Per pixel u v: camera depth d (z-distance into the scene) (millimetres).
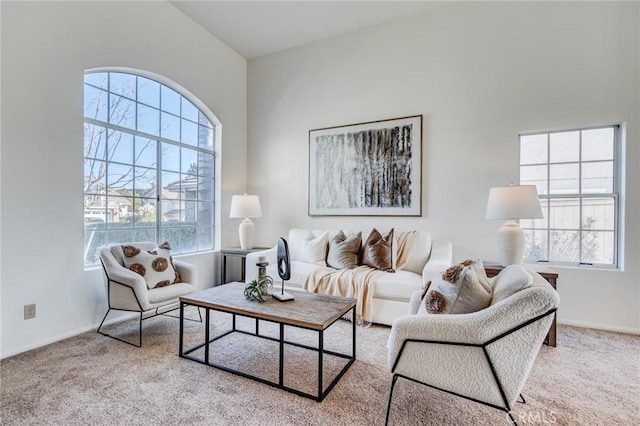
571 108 2898
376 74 3746
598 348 2357
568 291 2883
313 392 1754
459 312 1526
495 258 3186
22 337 2268
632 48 2701
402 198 3574
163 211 3559
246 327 2787
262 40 4145
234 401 1672
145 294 2400
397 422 1512
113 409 1597
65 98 2527
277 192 4410
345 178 3900
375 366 2061
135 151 3242
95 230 2865
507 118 3135
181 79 3600
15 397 1690
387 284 2758
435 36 3443
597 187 2914
